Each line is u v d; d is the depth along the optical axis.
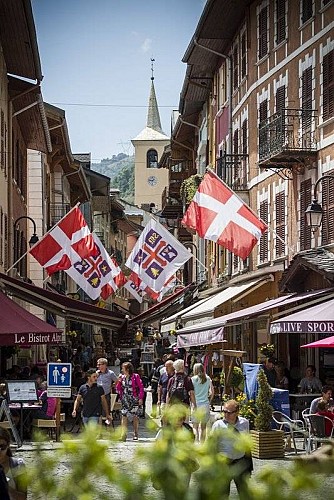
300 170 30.16
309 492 3.29
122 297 116.00
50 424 22.73
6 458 8.92
